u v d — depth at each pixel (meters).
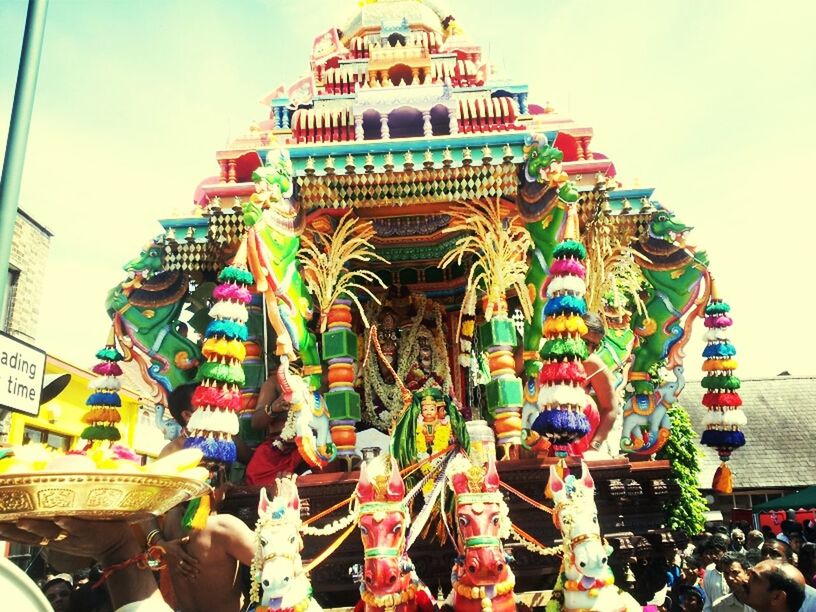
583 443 6.74
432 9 9.93
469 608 4.50
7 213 4.46
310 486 6.01
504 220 7.33
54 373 14.54
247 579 5.51
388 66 8.38
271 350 7.61
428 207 7.41
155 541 4.94
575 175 6.96
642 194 7.62
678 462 15.44
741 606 5.71
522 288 7.01
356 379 8.42
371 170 6.52
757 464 23.31
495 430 6.85
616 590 4.35
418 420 5.71
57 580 6.17
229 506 6.04
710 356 7.74
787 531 12.91
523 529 5.76
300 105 8.30
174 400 7.20
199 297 8.13
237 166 7.61
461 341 8.38
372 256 8.20
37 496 3.27
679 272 8.09
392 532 4.57
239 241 7.04
